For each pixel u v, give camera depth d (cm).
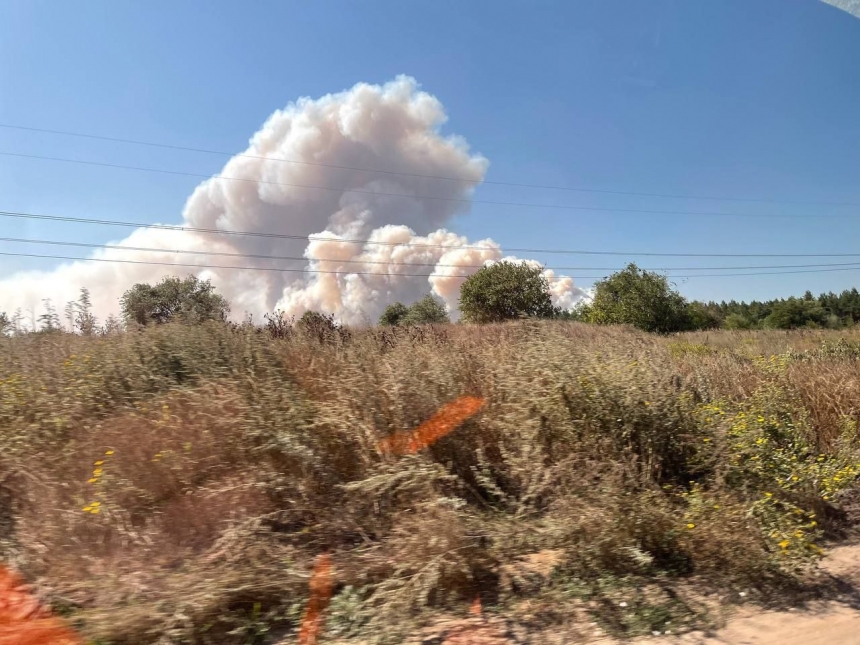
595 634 325
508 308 4297
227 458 435
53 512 369
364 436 463
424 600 340
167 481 406
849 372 800
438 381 537
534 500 447
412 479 424
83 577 335
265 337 686
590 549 390
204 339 648
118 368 562
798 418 641
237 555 357
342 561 370
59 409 478
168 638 294
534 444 483
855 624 337
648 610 346
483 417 512
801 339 2517
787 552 394
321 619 323
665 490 471
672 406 528
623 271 4041
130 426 454
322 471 439
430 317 5103
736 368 843
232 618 313
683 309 4084
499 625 331
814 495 485
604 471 464
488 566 384
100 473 395
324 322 955
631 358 630
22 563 337
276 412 467
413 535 383
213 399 485
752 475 486
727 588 379
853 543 455
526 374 550
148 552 362
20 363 598
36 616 301
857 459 559
